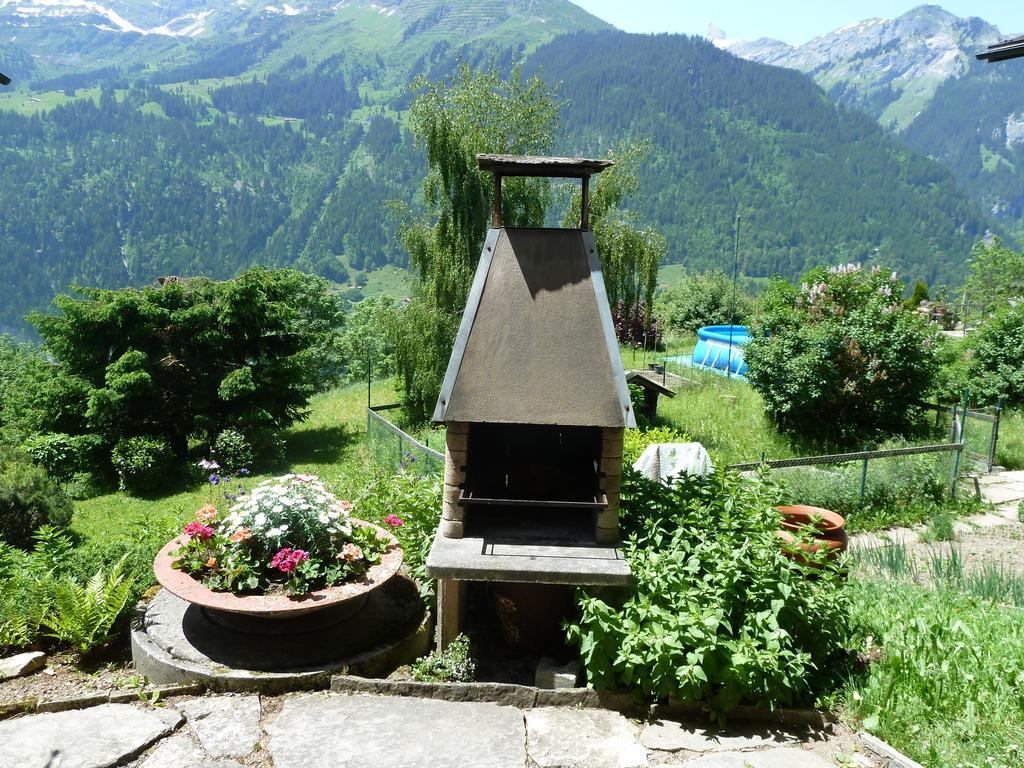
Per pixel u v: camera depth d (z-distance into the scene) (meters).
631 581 4.48
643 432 14.98
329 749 3.86
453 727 4.11
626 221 18.27
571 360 4.79
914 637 4.86
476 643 5.26
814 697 4.54
